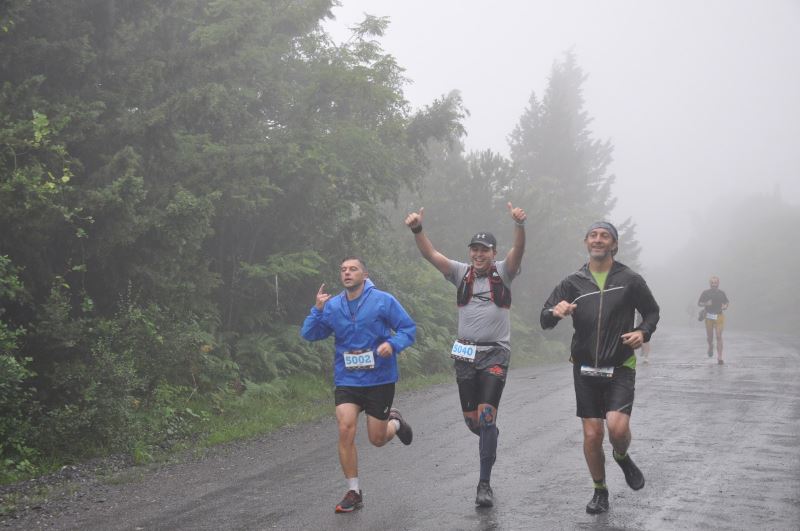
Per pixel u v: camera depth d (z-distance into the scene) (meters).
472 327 5.84
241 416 9.64
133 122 8.65
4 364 6.79
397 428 6.05
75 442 7.38
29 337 7.60
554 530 4.84
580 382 5.47
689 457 6.94
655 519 5.05
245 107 10.96
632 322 5.42
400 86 14.41
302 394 11.54
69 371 7.57
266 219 12.10
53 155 7.71
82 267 7.81
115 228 7.91
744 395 11.04
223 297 11.97
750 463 6.68
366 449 7.53
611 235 5.48
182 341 8.87
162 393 8.89
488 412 5.61
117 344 8.11
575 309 5.46
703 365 15.95
